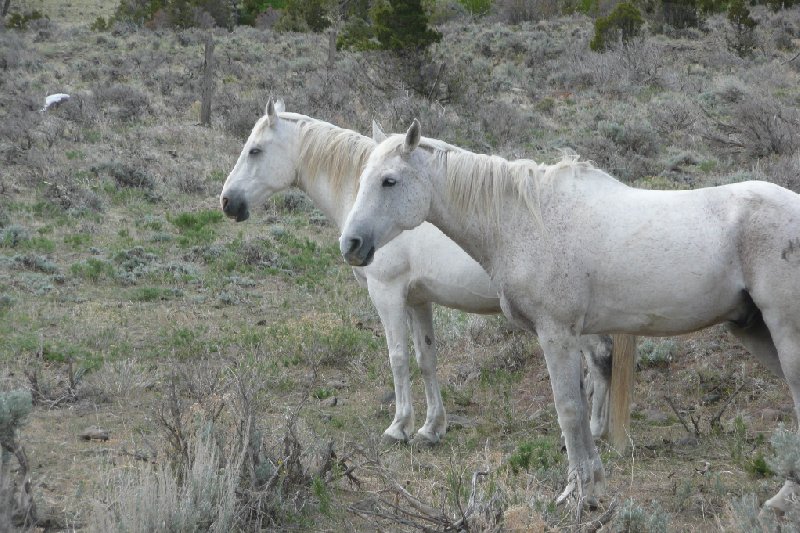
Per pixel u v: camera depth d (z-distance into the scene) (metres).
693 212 6.15
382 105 26.28
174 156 22.31
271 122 9.12
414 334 8.84
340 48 40.91
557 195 6.43
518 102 28.38
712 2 44.81
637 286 6.18
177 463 6.57
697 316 6.20
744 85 28.22
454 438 8.88
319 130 9.02
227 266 15.23
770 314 6.00
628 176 19.12
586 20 46.44
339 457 8.12
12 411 6.36
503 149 22.08
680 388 9.86
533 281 6.38
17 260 14.54
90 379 10.01
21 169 20.09
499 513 5.85
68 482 7.18
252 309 13.34
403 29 28.94
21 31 48.31
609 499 6.84
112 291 13.83
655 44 36.06
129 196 18.91
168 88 31.86
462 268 7.98
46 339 11.42
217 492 6.18
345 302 13.62
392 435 8.77
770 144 20.19
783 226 5.93
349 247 6.38
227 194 9.24
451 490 6.74
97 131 24.25
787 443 5.68
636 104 27.61
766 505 6.13
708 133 22.33
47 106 26.39
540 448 7.86
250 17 56.34
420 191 6.52
